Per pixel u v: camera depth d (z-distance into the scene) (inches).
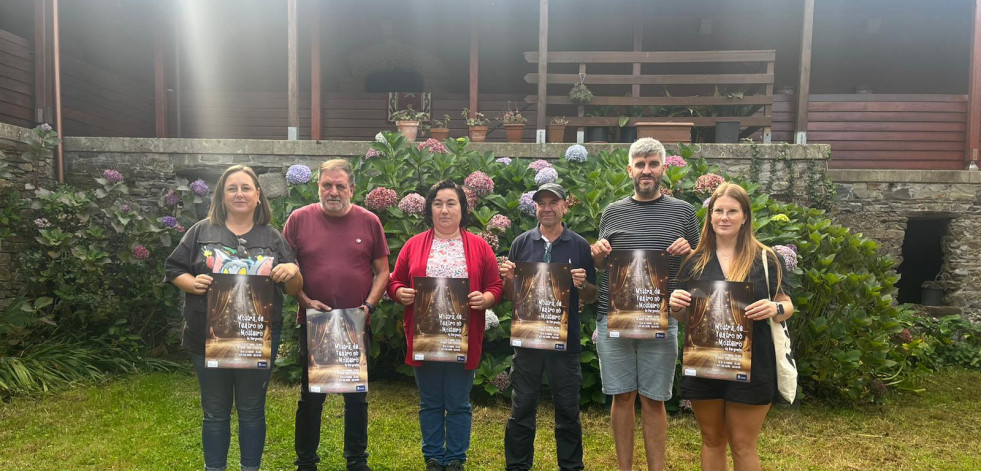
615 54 314.0
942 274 309.6
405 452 156.3
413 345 128.6
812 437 179.0
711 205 115.3
